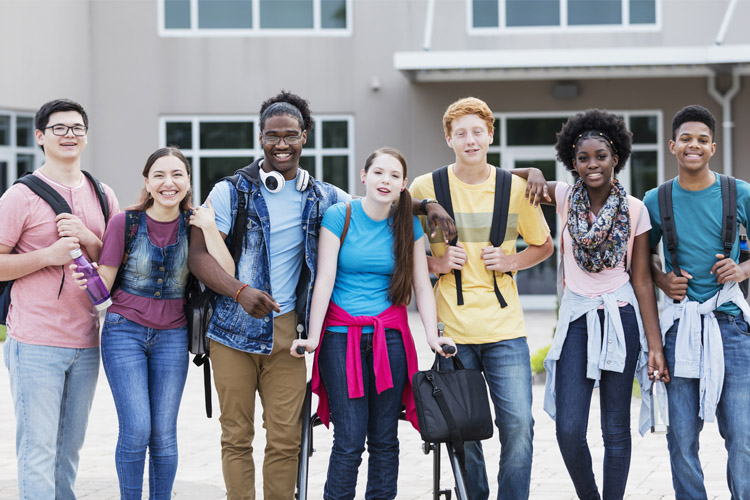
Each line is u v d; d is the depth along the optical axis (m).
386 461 4.60
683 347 4.58
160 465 4.57
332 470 4.54
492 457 6.45
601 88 16.27
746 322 4.61
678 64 14.99
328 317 4.57
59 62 15.85
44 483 4.40
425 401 4.33
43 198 4.54
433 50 16.36
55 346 4.49
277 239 4.62
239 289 4.37
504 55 15.08
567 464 4.72
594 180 4.63
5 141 15.21
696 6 15.97
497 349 4.70
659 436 7.03
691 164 4.58
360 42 16.50
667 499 5.42
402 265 4.53
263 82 16.56
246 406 4.62
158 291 4.55
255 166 4.70
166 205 4.48
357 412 4.51
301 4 16.55
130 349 4.50
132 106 16.53
